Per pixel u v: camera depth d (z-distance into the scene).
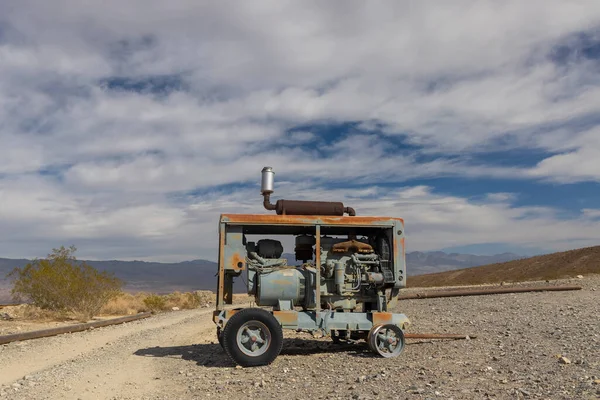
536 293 22.30
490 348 10.15
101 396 7.83
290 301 10.73
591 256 36.59
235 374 8.98
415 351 10.56
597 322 12.46
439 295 23.73
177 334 15.59
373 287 11.23
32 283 22.72
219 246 10.54
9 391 8.27
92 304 22.81
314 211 10.84
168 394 7.75
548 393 6.45
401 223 11.11
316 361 9.95
